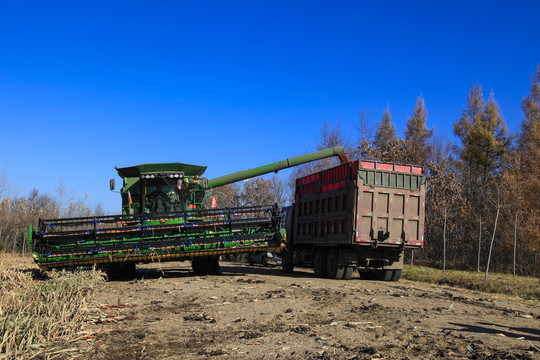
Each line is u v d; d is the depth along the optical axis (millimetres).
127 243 15508
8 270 12883
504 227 31047
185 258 16219
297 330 7602
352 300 11375
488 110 46750
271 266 28828
